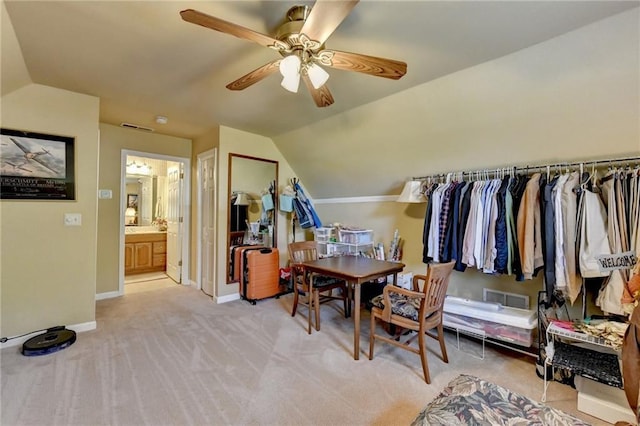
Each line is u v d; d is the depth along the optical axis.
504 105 2.24
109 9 1.58
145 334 2.75
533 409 1.19
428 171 3.21
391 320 2.23
